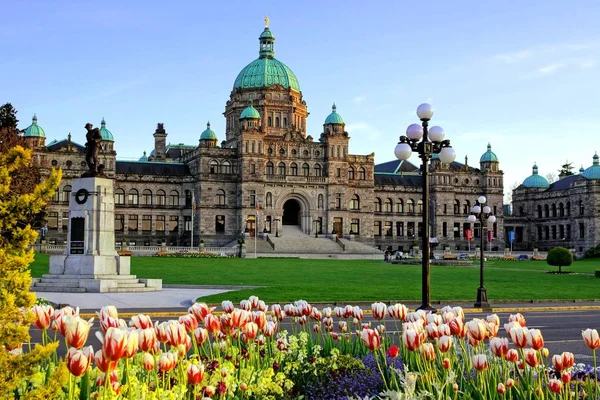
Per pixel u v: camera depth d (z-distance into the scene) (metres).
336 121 144.75
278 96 150.88
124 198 136.12
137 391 10.29
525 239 178.62
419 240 157.38
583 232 162.25
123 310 38.31
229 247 125.44
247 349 14.81
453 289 55.41
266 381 12.70
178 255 110.44
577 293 54.53
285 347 15.66
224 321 13.48
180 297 46.72
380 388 14.27
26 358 9.49
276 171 140.62
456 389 11.62
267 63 153.75
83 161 132.88
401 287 56.09
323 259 112.94
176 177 139.38
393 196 157.88
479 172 163.75
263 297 45.47
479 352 14.50
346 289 52.81
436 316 13.84
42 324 11.74
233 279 65.69
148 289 51.72
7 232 10.15
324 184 142.25
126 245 115.50
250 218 135.50
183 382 11.69
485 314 39.84
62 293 48.06
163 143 170.25
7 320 9.57
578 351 24.56
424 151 30.66
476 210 49.66
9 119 92.75
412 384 11.00
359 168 148.62
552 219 172.00
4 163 10.43
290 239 133.75
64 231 130.75
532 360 11.16
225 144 151.38
